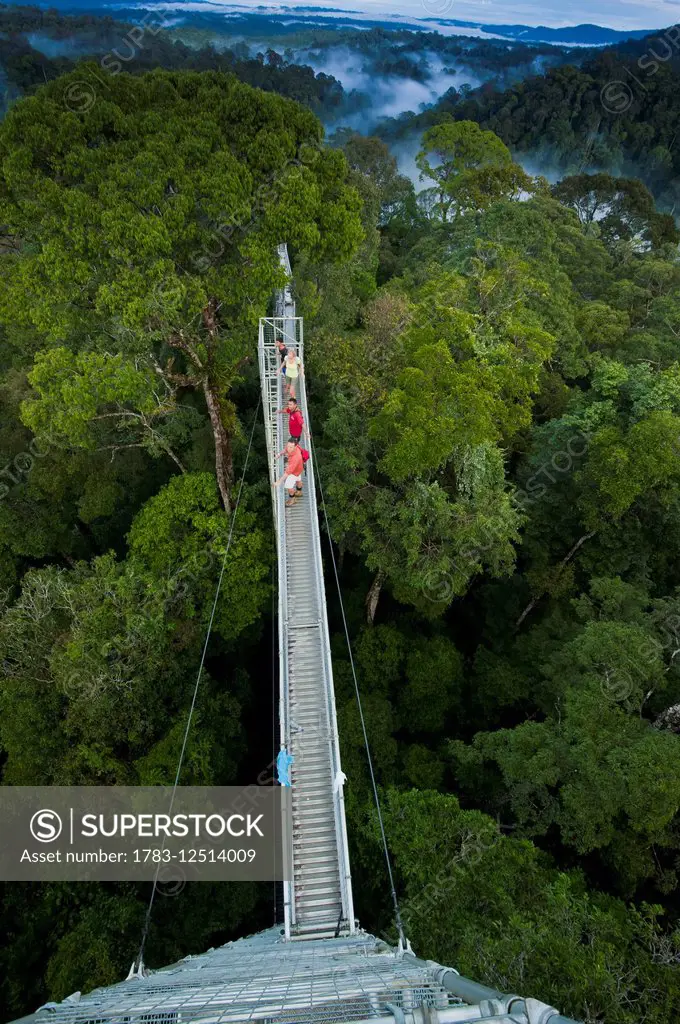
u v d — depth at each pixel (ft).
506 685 75.31
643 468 67.77
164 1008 19.99
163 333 57.06
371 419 67.21
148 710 62.28
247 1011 18.86
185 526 69.46
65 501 81.66
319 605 49.80
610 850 58.54
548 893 43.42
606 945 38.40
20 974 56.49
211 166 52.29
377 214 114.93
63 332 54.44
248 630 77.41
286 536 56.39
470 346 65.62
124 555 86.33
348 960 28.02
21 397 74.90
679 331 95.25
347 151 152.76
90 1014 19.29
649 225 141.49
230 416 67.97
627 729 56.13
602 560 80.18
